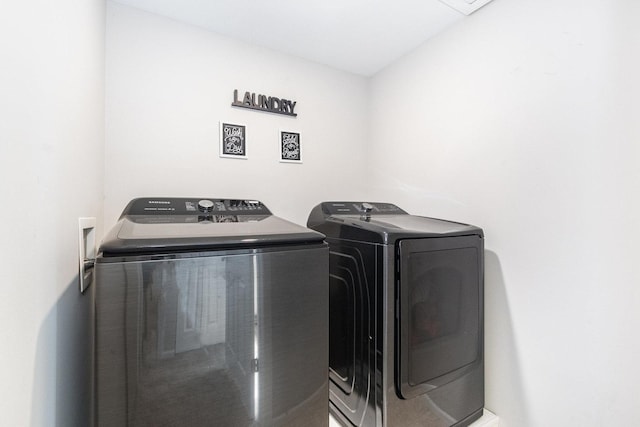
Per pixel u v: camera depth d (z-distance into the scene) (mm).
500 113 1534
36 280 640
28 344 602
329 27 1822
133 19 1607
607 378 1149
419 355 1243
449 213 1812
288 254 961
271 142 2037
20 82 567
